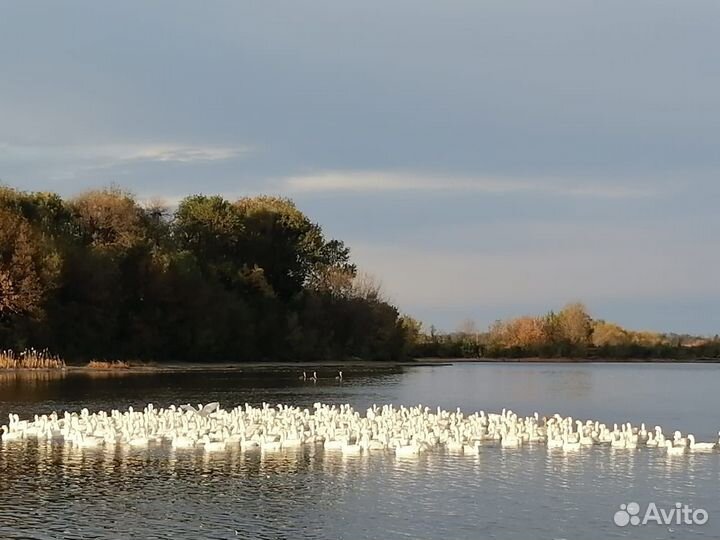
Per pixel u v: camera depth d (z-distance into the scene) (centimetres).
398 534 3416
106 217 13038
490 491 4022
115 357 12375
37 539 3294
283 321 15362
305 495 3919
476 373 14138
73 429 5138
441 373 13912
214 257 15012
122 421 5331
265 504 3781
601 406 8200
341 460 4625
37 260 10956
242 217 15750
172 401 7531
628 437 5228
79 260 11750
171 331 13238
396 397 8731
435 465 4550
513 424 5409
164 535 3359
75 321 11731
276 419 5519
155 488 4003
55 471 4319
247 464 4509
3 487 4000
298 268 16438
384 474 4322
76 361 11681
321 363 15512
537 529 3497
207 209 15188
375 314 16988
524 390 10169
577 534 3453
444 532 3447
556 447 5084
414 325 19938
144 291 12744
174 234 14750
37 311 10850
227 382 10050
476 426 5412
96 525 3469
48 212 12556
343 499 3859
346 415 5688
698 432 6194
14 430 5328
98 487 4022
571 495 3981
